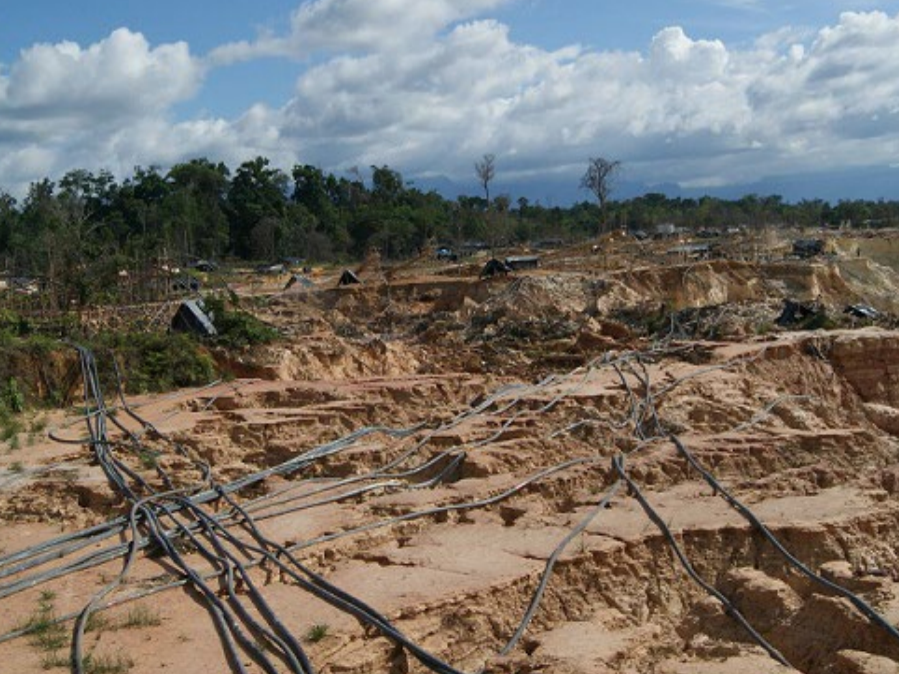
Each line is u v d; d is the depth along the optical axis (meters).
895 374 27.77
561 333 37.88
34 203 81.00
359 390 22.27
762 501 14.67
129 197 99.75
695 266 58.34
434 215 114.06
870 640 10.32
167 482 15.59
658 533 13.02
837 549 13.11
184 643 10.13
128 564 12.20
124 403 21.20
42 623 10.42
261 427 19.09
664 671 9.76
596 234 114.94
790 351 27.25
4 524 14.14
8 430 19.00
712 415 20.94
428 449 17.86
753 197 143.88
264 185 108.88
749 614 11.61
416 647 10.13
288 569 12.05
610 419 19.70
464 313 50.91
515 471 16.50
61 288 32.75
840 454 17.64
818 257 73.12
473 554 12.49
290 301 58.84
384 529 13.71
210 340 27.72
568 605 11.80
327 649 10.05
